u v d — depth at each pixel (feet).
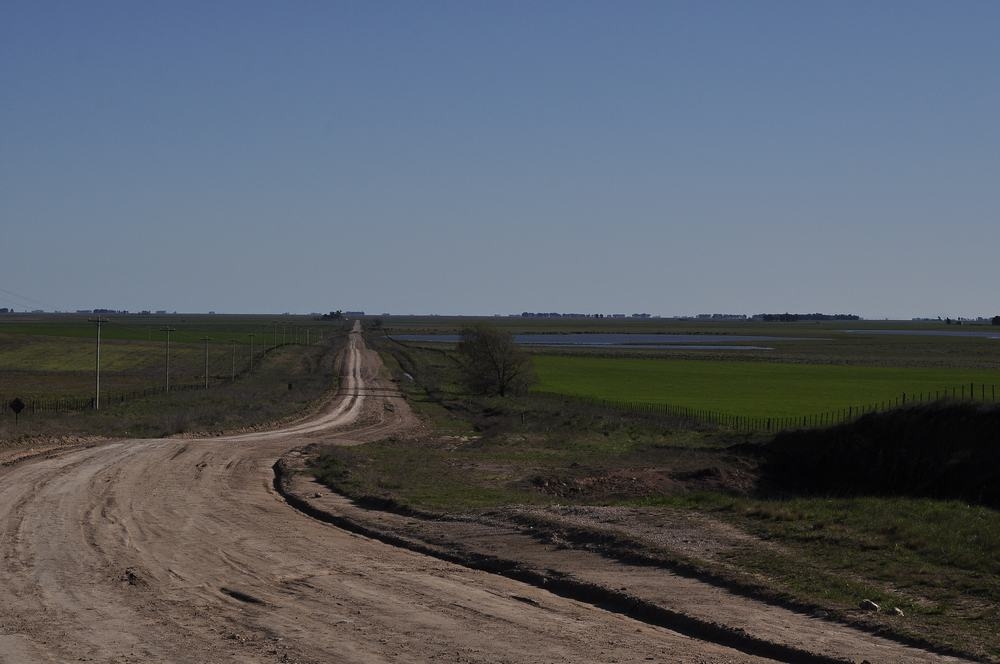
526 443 201.46
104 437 195.62
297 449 176.86
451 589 67.77
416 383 401.08
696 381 375.45
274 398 312.71
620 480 142.61
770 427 213.87
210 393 322.55
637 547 78.13
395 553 82.28
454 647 52.90
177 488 122.01
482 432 231.09
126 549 81.30
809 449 167.22
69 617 59.26
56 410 263.08
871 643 53.42
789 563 72.84
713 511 100.22
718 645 54.49
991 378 371.56
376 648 52.60
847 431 166.20
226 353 579.07
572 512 98.12
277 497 119.03
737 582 66.44
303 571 73.46
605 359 538.06
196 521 97.19
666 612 60.08
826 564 73.61
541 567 73.72
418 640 54.29
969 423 151.23
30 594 65.21
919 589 65.77
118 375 431.43
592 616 60.64
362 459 156.46
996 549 79.41
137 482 125.80
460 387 372.99
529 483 136.77
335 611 61.00
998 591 64.49
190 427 218.79
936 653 51.47
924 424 156.66
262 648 52.60
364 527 94.48
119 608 61.52
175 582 69.15
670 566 72.54
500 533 87.81
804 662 50.93
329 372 446.60
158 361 517.14
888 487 149.59
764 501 111.24
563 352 618.85
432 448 194.49
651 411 258.16
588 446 195.21
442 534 88.89
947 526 90.48
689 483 146.51
